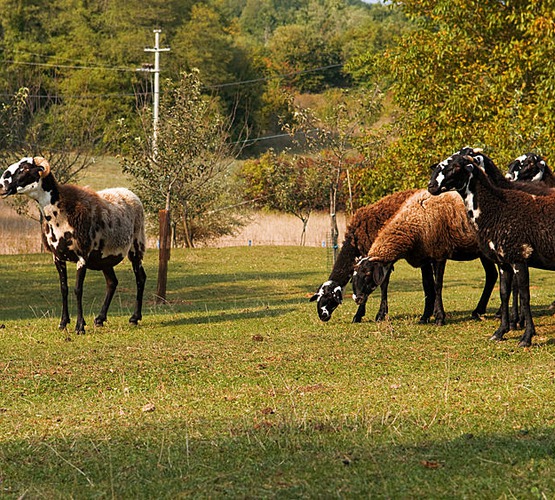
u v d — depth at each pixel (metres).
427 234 12.64
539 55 23.69
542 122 23.12
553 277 21.55
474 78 26.83
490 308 15.03
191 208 33.56
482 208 10.86
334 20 143.38
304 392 8.75
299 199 34.00
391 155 26.92
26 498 5.84
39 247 30.44
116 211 13.41
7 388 9.38
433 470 6.02
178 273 23.52
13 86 61.84
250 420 7.63
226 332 12.88
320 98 89.62
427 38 27.62
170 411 8.13
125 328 13.66
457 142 25.53
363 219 13.50
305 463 6.27
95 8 75.88
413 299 16.73
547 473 5.87
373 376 9.53
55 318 15.09
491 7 25.95
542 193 11.38
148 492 5.85
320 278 22.05
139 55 70.44
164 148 29.78
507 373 9.27
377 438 6.88
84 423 7.77
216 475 6.10
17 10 72.50
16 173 12.51
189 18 76.56
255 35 157.75
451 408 7.75
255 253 28.62
